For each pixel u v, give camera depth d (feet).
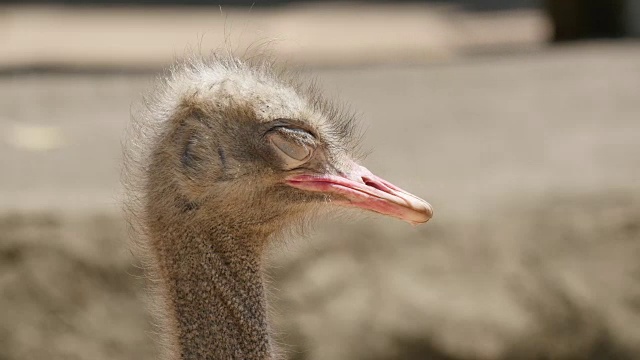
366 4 185.06
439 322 66.54
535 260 68.18
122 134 80.64
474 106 88.99
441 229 67.72
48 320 63.67
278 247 37.04
